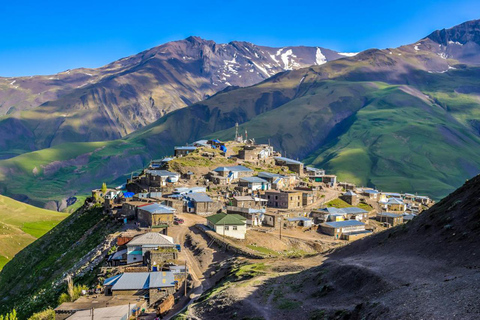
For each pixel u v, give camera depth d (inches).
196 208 5866.1
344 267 2306.8
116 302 2738.7
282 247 4722.0
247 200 6176.2
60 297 3319.4
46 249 6299.2
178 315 2336.4
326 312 1866.4
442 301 1434.5
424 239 2278.5
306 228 5969.5
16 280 5767.7
